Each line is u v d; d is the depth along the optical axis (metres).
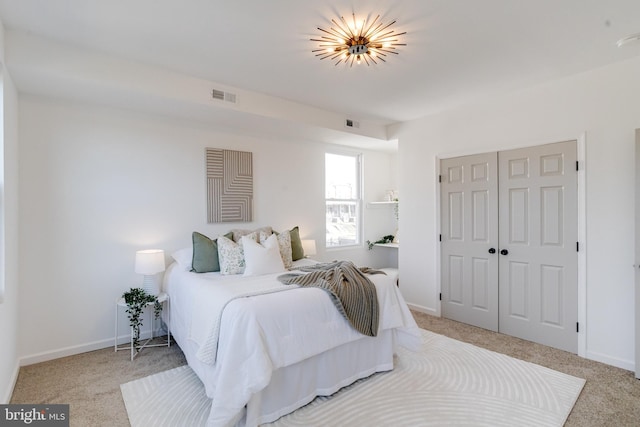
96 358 2.89
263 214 4.20
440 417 2.05
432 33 2.25
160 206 3.42
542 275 3.19
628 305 2.68
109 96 2.83
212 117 3.48
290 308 2.13
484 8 1.97
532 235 3.25
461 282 3.85
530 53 2.54
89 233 3.04
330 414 2.11
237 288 2.42
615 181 2.73
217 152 3.79
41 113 2.80
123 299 3.03
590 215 2.87
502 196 3.47
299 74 2.94
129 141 3.24
